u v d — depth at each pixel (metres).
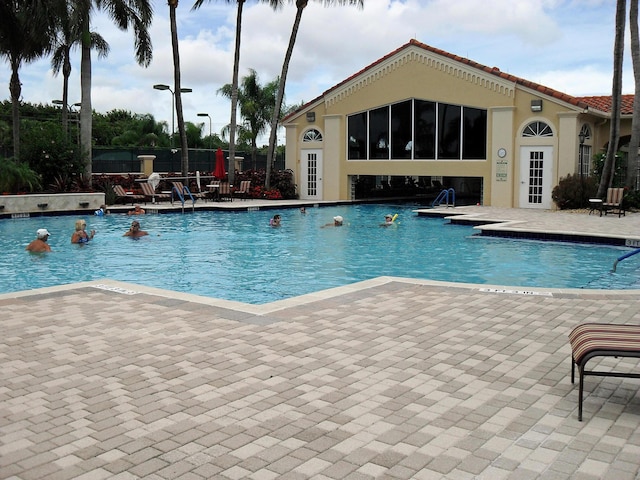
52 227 17.88
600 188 20.34
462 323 6.72
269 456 3.70
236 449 3.79
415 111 25.78
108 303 7.63
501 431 4.04
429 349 5.79
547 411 4.36
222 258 13.02
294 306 7.46
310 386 4.84
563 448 3.80
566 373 5.15
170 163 34.81
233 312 7.15
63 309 7.32
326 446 3.83
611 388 4.80
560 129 22.23
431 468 3.56
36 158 23.62
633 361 5.43
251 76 40.56
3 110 54.56
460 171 24.75
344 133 27.80
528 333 6.33
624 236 14.06
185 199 26.33
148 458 3.68
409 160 26.08
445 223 19.12
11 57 25.97
